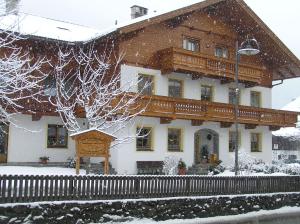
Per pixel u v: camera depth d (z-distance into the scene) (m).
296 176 21.70
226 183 18.58
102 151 17.45
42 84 25.56
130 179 15.58
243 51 20.62
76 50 26.41
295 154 55.84
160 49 27.50
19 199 13.28
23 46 24.91
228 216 17.95
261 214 18.94
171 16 26.08
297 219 18.23
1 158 24.83
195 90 29.17
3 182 13.03
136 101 24.45
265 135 33.28
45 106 25.48
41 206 13.35
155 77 27.14
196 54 27.33
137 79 25.97
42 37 24.75
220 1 28.61
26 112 24.77
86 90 24.08
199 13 29.91
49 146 26.25
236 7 30.02
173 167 25.22
